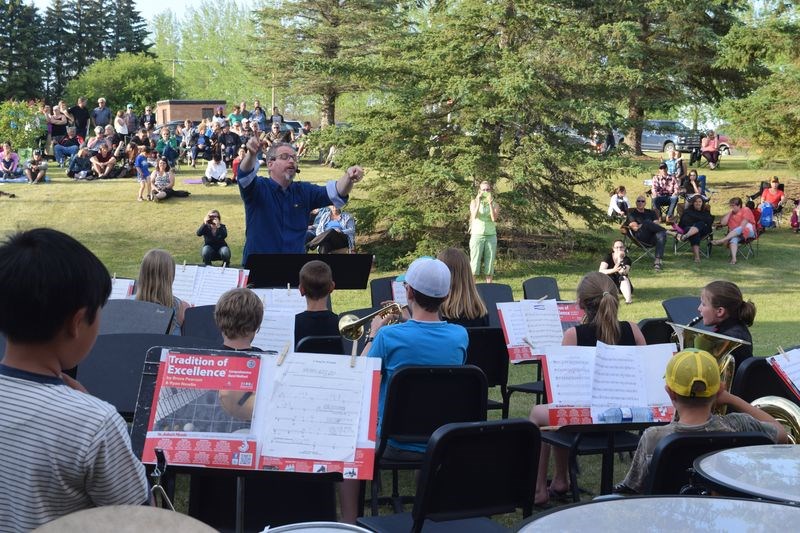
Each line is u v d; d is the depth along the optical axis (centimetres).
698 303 741
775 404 437
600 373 423
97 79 6112
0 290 195
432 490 331
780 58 2125
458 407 426
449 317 592
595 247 1820
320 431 311
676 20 2478
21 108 2636
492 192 1612
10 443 196
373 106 1722
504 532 357
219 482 386
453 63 1666
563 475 534
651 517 255
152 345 427
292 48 3897
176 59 7038
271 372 315
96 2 7481
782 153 2127
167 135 2620
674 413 426
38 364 203
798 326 1199
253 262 652
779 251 1892
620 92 1716
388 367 438
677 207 2169
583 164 1647
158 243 1823
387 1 3769
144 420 309
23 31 6631
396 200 1686
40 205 2048
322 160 2916
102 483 202
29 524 196
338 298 1389
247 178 644
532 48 1683
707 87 2739
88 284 202
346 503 439
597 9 2203
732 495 284
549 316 590
